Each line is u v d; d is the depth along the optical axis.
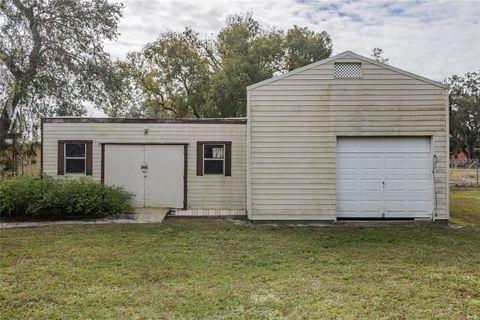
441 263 6.96
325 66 11.23
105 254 7.35
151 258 7.11
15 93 19.23
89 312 4.68
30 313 4.64
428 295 5.30
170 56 30.97
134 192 13.04
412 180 11.34
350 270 6.48
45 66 20.64
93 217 11.49
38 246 7.96
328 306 4.90
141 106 31.94
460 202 15.84
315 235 9.41
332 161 11.26
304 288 5.56
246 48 32.03
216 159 13.14
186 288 5.54
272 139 11.30
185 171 13.06
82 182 11.97
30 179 12.09
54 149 12.92
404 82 11.14
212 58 34.38
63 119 12.93
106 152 13.02
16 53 19.69
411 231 9.95
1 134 18.92
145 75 31.59
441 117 11.12
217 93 29.41
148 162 13.05
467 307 4.90
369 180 11.40
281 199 11.27
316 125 11.25
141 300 5.07
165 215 11.99
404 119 11.15
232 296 5.23
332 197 11.26
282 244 8.41
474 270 6.53
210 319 4.53
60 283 5.70
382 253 7.67
